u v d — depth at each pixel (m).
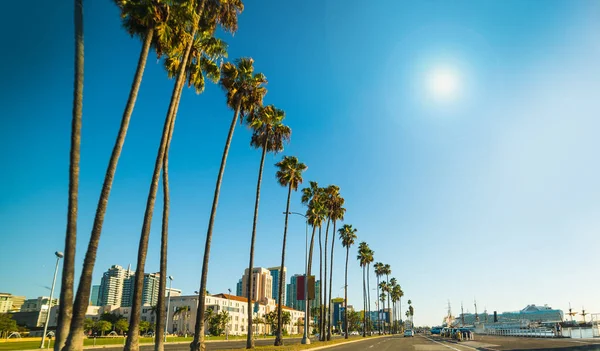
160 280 20.94
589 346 30.69
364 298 93.56
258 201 33.03
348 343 49.56
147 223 18.09
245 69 30.59
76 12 13.75
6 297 175.50
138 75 15.67
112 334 131.88
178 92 19.59
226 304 142.62
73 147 13.05
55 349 12.23
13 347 41.62
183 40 19.73
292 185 42.59
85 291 12.97
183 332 133.38
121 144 14.61
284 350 30.17
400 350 32.38
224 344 59.03
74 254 12.88
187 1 17.97
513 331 72.38
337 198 62.16
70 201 12.86
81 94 13.41
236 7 23.44
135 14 16.55
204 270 24.02
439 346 38.59
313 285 43.56
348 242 75.62
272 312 148.12
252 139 36.84
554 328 60.12
